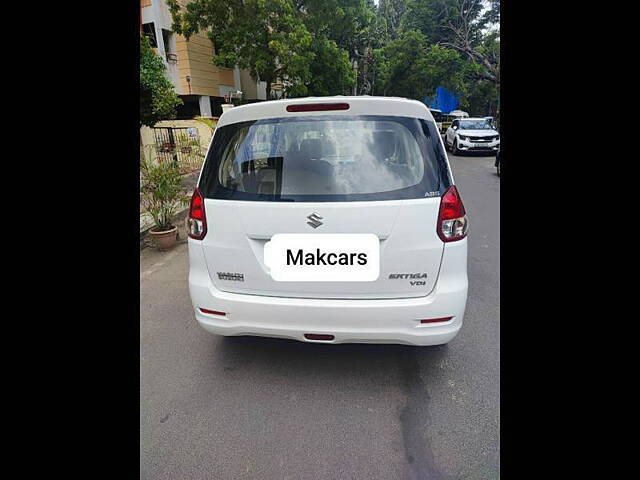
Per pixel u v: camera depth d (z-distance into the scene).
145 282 3.84
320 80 12.92
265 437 1.89
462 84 21.34
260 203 1.99
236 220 2.04
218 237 2.09
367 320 1.97
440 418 1.97
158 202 5.43
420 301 1.96
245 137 2.10
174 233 4.88
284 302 2.02
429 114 2.07
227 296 2.12
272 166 2.02
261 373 2.36
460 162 12.87
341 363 2.43
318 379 2.29
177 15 10.99
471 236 4.97
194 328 2.91
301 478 1.67
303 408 2.07
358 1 13.09
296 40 10.41
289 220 1.96
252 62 11.25
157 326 2.95
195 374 2.37
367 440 1.85
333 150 1.99
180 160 9.46
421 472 1.68
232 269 2.09
